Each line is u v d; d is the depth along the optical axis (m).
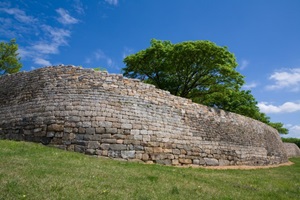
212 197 7.97
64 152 13.02
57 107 15.61
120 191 7.46
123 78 16.61
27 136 15.64
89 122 14.69
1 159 9.84
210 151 17.89
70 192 6.84
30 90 17.59
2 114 18.03
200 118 18.67
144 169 11.51
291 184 12.34
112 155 14.12
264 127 26.09
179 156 16.14
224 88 28.50
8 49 34.38
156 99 16.98
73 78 16.64
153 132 15.62
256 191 9.73
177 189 8.33
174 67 27.56
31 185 7.05
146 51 28.77
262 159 22.66
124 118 15.18
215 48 25.20
